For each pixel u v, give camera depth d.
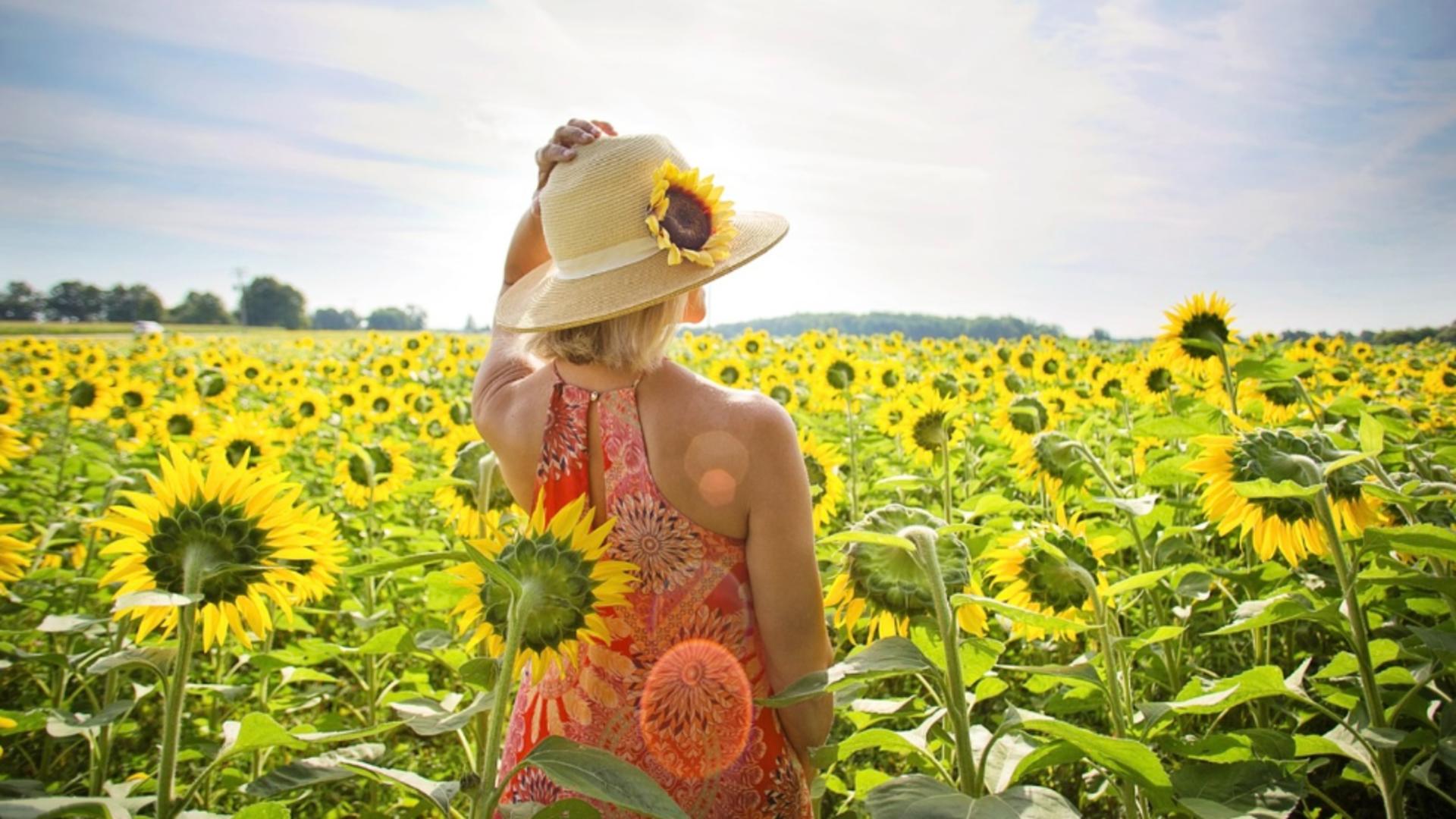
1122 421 7.62
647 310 1.84
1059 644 3.92
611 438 1.85
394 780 1.68
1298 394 4.11
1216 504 2.35
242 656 3.55
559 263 1.95
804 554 1.83
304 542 1.80
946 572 1.97
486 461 3.24
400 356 14.90
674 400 1.84
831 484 3.83
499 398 2.10
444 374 14.48
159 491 1.76
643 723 1.83
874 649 1.71
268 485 1.79
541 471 1.90
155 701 4.12
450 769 3.75
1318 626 3.84
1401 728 2.85
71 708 3.37
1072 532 2.53
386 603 5.19
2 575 2.04
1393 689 2.75
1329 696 2.49
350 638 4.87
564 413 1.88
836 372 7.64
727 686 1.84
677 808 1.38
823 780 2.11
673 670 1.84
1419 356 16.03
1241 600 3.77
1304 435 2.32
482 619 1.69
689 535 1.82
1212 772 1.89
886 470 6.46
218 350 21.34
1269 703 3.38
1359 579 2.10
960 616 2.02
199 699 4.19
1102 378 7.75
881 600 1.95
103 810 1.47
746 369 9.95
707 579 1.83
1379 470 2.29
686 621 1.83
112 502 3.98
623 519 1.83
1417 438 4.17
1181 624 3.35
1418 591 2.94
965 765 1.65
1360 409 3.89
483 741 3.00
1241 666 3.82
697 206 1.90
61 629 2.94
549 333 1.91
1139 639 2.08
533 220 2.36
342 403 9.73
